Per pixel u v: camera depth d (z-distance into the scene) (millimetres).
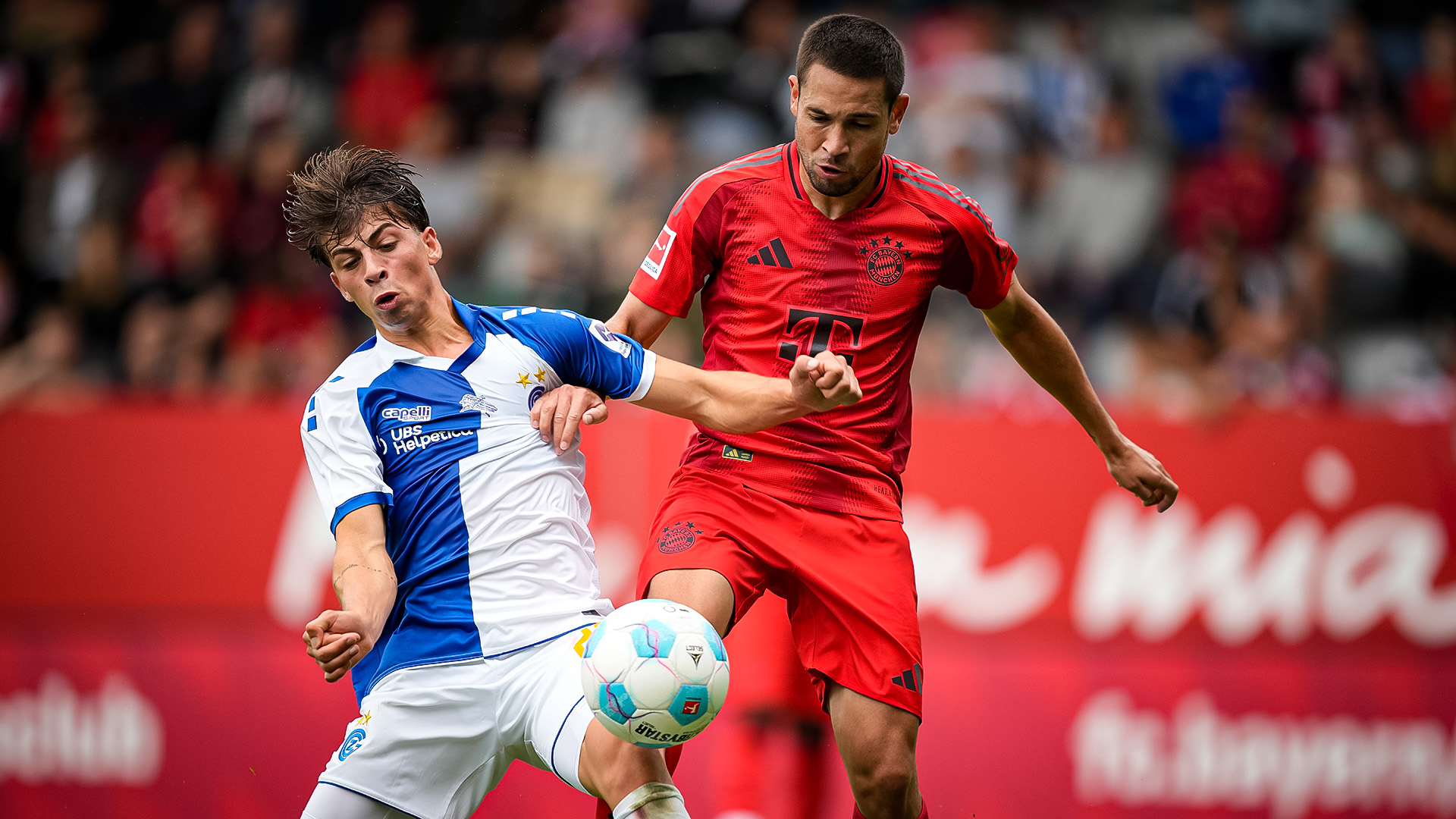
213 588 23141
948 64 34500
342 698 22844
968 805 22578
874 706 12859
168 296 31984
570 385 12648
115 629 23125
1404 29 37844
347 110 34969
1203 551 23297
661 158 33000
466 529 12102
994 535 23109
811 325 13039
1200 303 30031
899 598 13016
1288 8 37188
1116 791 22797
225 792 22703
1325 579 23328
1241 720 23047
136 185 33719
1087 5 36281
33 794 22875
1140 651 23047
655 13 35625
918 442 23281
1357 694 23141
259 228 32906
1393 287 32625
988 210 32812
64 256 33219
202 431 23469
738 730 16438
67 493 23359
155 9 36406
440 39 35781
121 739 22922
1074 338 31312
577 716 11570
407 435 12219
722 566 12812
